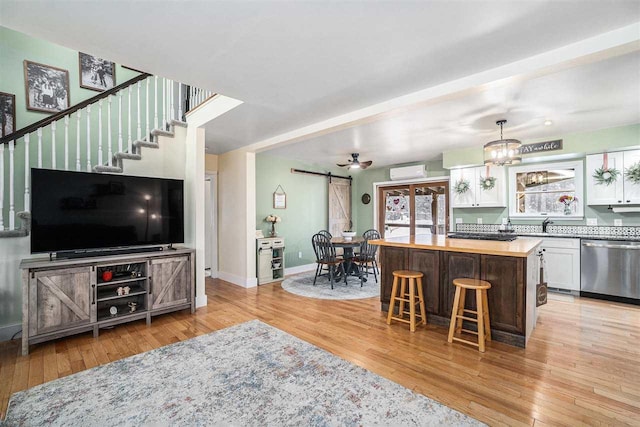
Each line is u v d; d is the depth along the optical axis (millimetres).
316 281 5594
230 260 5527
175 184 3873
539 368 2383
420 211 6902
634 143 4016
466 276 3131
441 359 2545
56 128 3578
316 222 7109
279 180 6297
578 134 4398
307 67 2463
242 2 1685
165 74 2590
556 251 4590
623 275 4055
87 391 2102
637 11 1749
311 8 1736
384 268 3826
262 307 4023
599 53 2031
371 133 4434
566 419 1792
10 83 3494
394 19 1840
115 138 4055
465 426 1732
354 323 3414
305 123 3924
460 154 5473
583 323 3332
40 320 2740
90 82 4078
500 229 5273
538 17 1814
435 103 2973
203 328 3283
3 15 1799
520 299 2777
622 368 2371
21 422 1784
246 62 2393
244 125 4000
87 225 3193
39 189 2920
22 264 2758
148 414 1858
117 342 2926
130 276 3441
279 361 2523
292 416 1836
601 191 4367
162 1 1674
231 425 1763
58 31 1979
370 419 1803
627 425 1740
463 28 1932
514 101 3189
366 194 7824
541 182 5105
